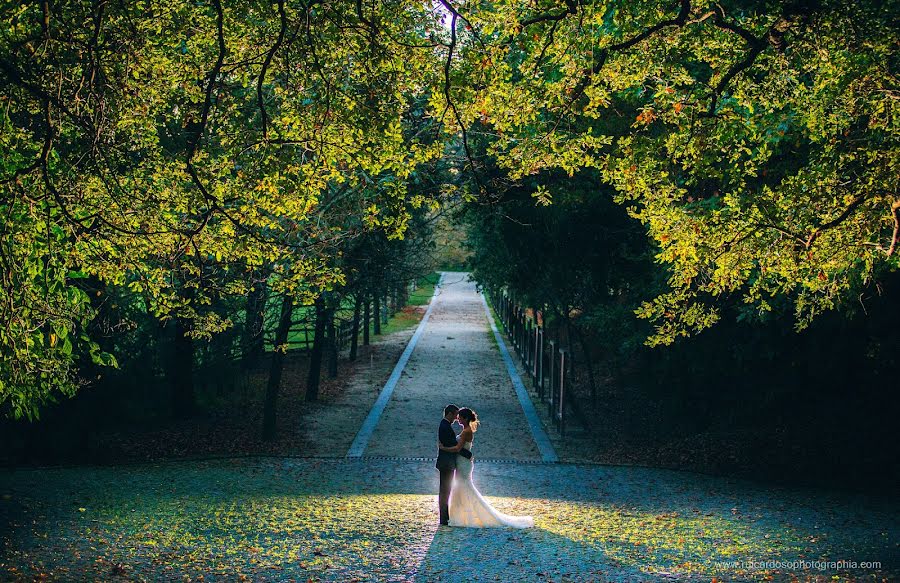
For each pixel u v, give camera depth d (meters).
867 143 8.30
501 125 8.43
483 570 8.02
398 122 8.42
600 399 22.73
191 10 8.59
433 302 58.47
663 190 8.95
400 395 23.69
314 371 22.56
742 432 17.55
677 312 10.44
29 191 7.23
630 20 8.45
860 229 8.21
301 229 11.57
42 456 15.38
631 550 8.80
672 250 9.00
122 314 16.58
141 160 9.55
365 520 10.48
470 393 24.28
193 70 8.80
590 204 17.47
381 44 8.12
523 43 8.08
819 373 17.08
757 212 8.52
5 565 7.81
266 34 8.52
